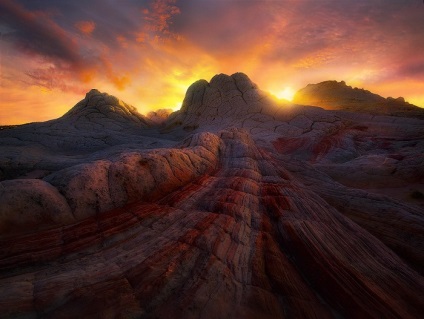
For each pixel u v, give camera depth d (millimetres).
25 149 34688
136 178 8992
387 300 5000
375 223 9711
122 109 62969
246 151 16766
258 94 54875
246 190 10453
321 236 7266
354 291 5125
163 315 4125
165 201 8938
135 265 5312
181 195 9508
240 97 55406
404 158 19625
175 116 63125
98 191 7738
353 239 7770
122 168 8828
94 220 7023
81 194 7324
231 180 11578
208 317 4180
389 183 16688
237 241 6766
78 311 3961
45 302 4047
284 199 9828
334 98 71125
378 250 7504
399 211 10016
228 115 51906
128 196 8414
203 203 9094
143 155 10352
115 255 5797
